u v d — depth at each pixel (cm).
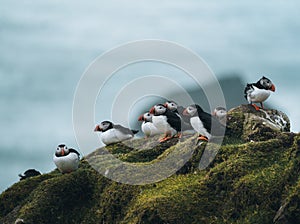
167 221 1448
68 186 1680
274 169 1512
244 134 1778
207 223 1448
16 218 1669
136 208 1508
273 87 1841
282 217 1408
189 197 1498
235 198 1478
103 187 1683
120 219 1585
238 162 1546
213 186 1523
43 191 1675
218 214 1470
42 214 1636
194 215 1462
